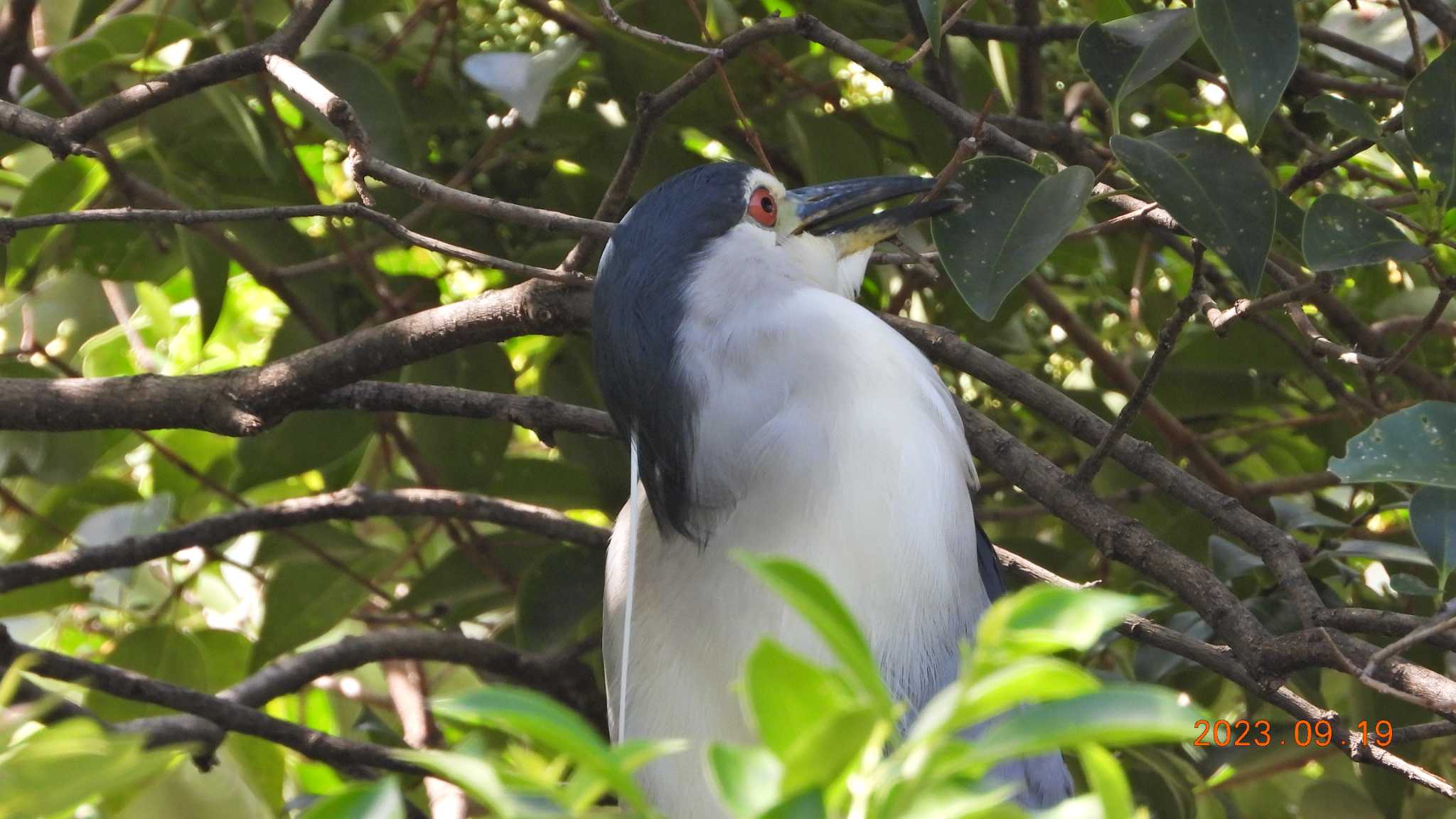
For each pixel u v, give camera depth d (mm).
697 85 4512
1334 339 6086
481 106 5969
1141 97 6352
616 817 1671
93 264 6398
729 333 4270
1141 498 6391
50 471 6055
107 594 7066
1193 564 4090
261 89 5695
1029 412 6734
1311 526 5430
